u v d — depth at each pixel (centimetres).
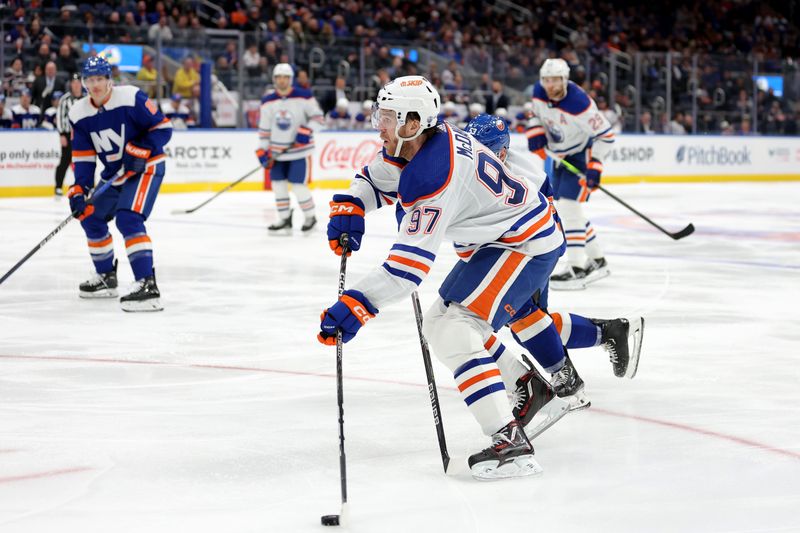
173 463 395
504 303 389
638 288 839
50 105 1691
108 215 773
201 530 324
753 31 2931
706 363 571
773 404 484
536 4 2711
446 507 346
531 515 338
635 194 1919
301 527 328
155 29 1784
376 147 2016
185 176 1788
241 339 637
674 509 344
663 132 2270
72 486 367
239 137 1847
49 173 1681
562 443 421
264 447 416
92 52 1741
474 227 382
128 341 629
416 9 2492
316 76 1959
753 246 1132
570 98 826
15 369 556
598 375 540
